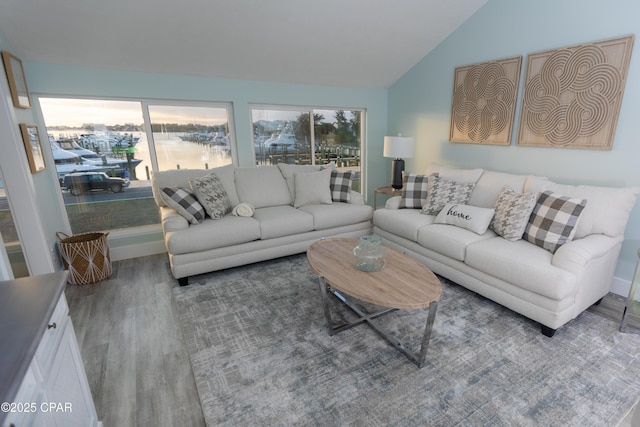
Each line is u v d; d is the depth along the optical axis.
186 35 2.83
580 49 2.56
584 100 2.59
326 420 1.45
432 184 3.18
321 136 4.54
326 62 3.68
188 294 2.62
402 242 3.08
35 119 2.86
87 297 2.59
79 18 2.44
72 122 3.10
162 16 2.56
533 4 2.85
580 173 2.71
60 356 1.06
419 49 3.81
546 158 2.93
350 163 4.86
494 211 2.64
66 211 3.20
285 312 2.33
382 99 4.70
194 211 2.89
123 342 2.02
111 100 3.23
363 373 1.73
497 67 3.19
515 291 2.13
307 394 1.59
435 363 1.79
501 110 3.22
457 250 2.48
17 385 0.67
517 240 2.42
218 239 2.79
